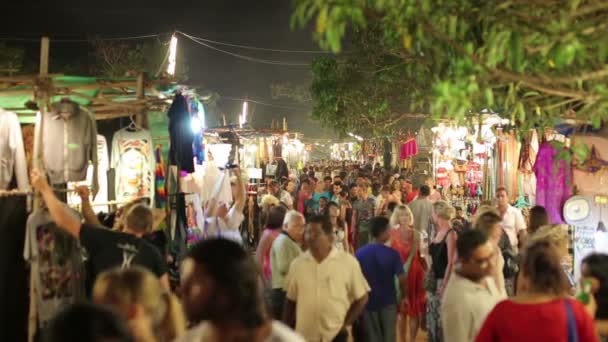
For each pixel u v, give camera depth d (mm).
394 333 7145
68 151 6938
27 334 6648
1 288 6426
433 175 18109
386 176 14922
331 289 6004
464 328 4793
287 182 18781
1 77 6777
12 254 6531
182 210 9234
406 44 4363
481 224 6691
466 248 4902
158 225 8258
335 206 10547
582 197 8492
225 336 2709
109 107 8500
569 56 4059
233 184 11180
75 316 2379
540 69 4859
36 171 5871
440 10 4359
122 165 8188
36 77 6641
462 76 4238
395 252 7195
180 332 3848
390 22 4461
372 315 7070
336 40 3967
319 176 26562
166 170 9242
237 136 20062
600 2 4309
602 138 8281
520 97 5465
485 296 4828
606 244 8414
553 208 8719
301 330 5996
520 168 10805
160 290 3596
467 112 8055
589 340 3908
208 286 2691
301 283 6027
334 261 6066
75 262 6605
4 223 6473
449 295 4926
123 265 5551
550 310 3898
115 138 8195
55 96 7516
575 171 8555
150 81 8266
